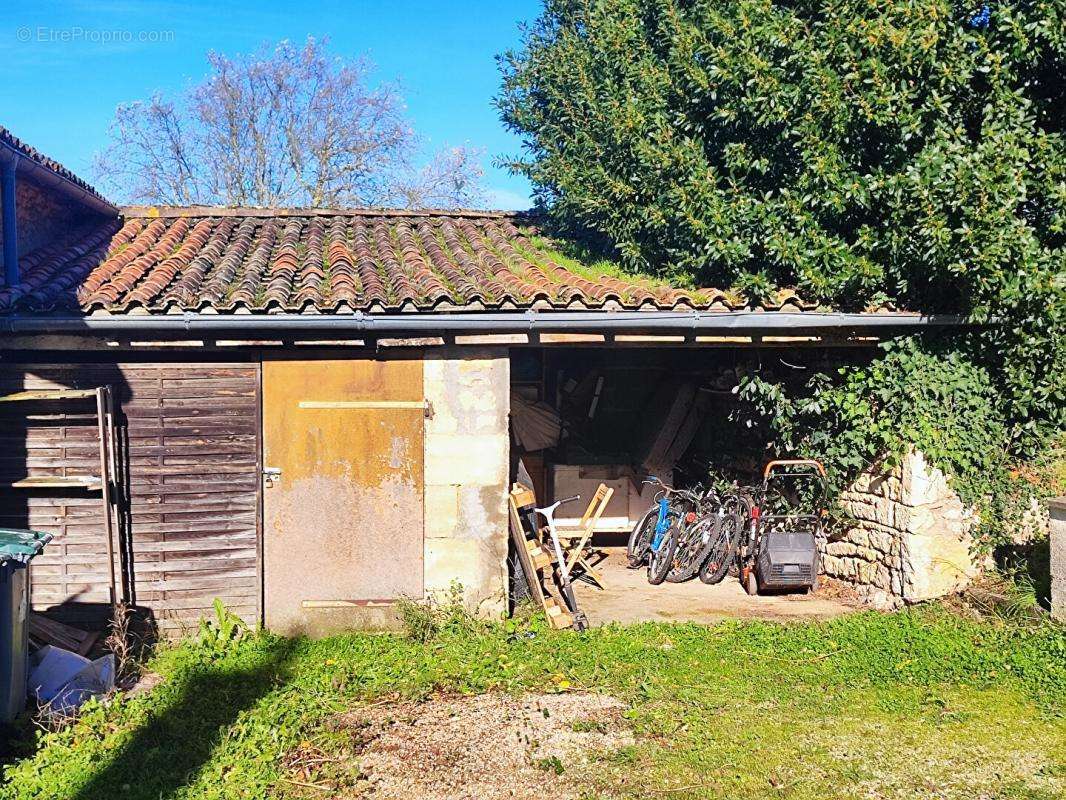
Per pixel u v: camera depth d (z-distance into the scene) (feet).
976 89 27.76
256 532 25.64
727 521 32.07
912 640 24.59
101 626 24.71
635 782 17.26
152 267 28.19
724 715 20.31
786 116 28.25
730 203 29.22
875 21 26.50
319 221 35.70
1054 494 28.22
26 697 19.58
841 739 19.08
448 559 26.35
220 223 34.35
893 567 28.40
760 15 28.86
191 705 20.57
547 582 28.04
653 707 20.75
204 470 25.43
